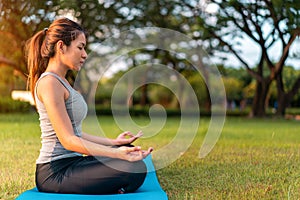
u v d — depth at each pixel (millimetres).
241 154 4074
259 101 11820
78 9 8648
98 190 2195
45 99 2133
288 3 7258
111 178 2180
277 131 6809
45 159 2236
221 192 2547
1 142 4855
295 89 11477
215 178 2959
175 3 10820
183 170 3266
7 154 4004
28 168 3357
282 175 3055
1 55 10164
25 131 6117
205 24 10117
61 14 8234
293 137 5812
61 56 2229
